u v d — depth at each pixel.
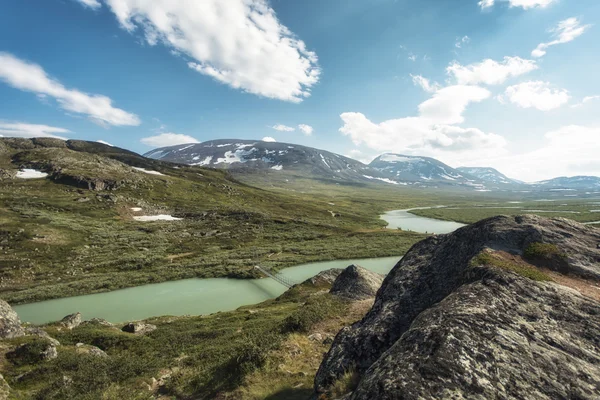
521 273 10.31
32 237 83.19
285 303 44.25
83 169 166.25
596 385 6.52
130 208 134.12
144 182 168.88
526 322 8.17
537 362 6.94
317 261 81.69
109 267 73.81
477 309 8.45
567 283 10.29
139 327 34.75
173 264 76.38
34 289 58.59
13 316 27.19
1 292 57.78
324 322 24.25
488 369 6.64
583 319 8.36
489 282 9.87
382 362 7.61
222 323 35.47
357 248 92.62
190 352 25.44
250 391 14.10
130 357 24.58
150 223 117.81
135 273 69.19
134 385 18.58
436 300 12.20
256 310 41.38
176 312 50.38
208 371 18.02
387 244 97.38
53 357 23.70
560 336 7.77
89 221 107.81
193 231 111.31
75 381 19.98
